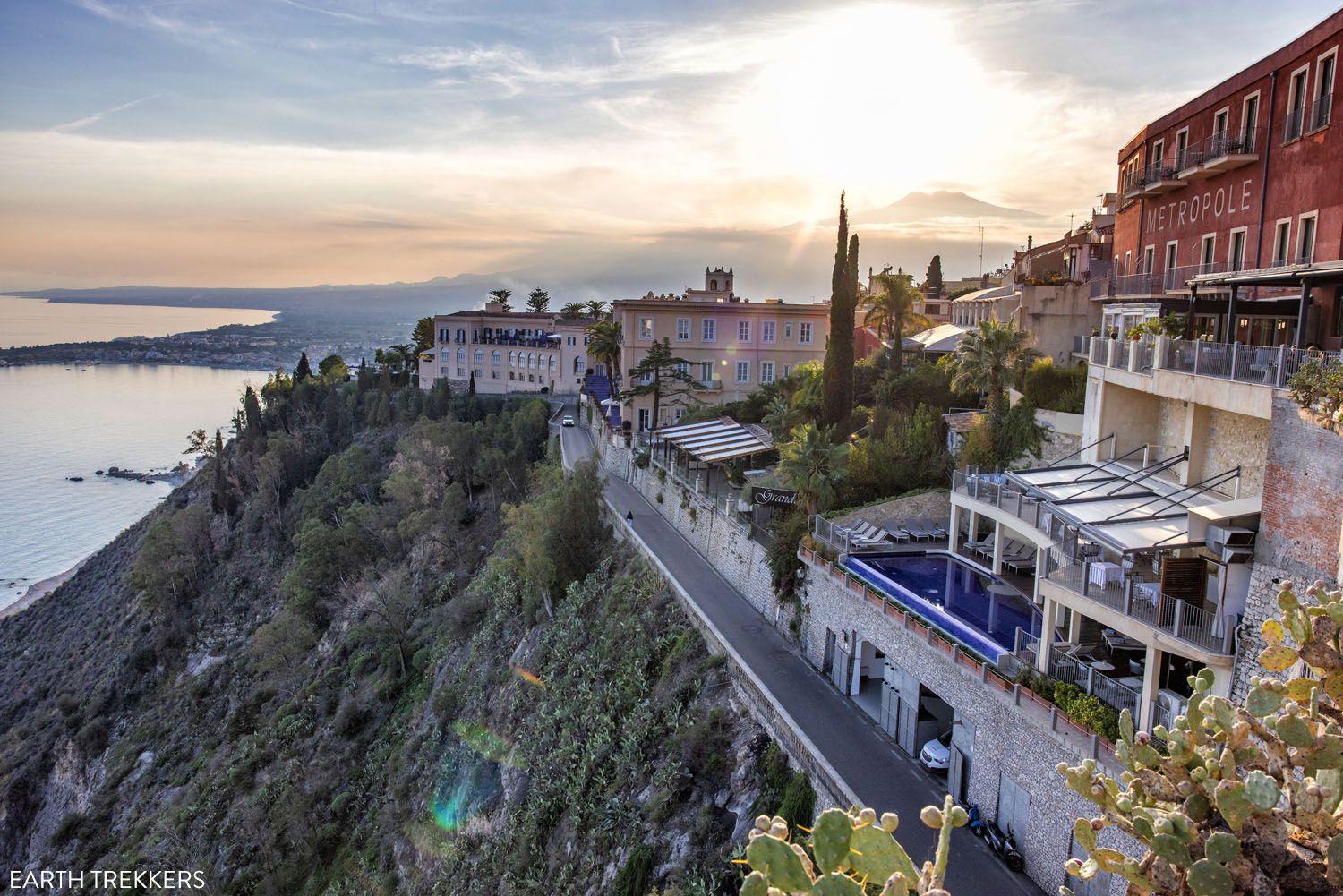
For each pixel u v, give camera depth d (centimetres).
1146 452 3084
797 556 3634
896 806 2420
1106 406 3177
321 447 11381
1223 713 714
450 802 4447
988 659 2522
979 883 2112
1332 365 1845
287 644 7156
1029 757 2175
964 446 4212
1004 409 4131
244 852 5272
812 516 3759
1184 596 2083
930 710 2717
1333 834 646
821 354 8288
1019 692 2231
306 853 5041
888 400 5453
